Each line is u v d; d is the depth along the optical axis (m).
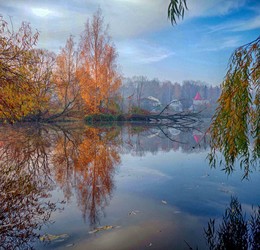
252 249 2.76
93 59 29.55
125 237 3.07
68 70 26.70
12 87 7.63
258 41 3.27
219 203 4.26
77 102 28.38
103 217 3.69
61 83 22.45
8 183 5.45
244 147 3.23
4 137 13.50
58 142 12.21
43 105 19.31
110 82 31.14
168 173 6.51
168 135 17.61
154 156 9.17
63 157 8.64
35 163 7.59
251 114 3.39
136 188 5.20
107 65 30.47
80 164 7.60
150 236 3.10
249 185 5.34
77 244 2.91
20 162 7.66
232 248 2.78
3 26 7.27
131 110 35.28
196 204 4.20
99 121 31.08
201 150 10.67
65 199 4.49
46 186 5.29
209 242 2.94
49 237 3.08
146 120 35.09
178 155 9.40
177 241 2.97
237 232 3.16
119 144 12.27
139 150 10.60
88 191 4.98
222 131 3.38
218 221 3.53
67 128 20.81
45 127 20.84
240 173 6.42
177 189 5.09
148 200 4.43
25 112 8.66
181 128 24.81
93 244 2.91
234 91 3.21
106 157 8.82
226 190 5.00
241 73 3.23
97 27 29.42
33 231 3.24
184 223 3.45
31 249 2.80
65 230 3.27
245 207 4.05
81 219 3.61
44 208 4.05
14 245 2.89
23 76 7.80
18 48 7.60
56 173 6.46
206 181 5.70
